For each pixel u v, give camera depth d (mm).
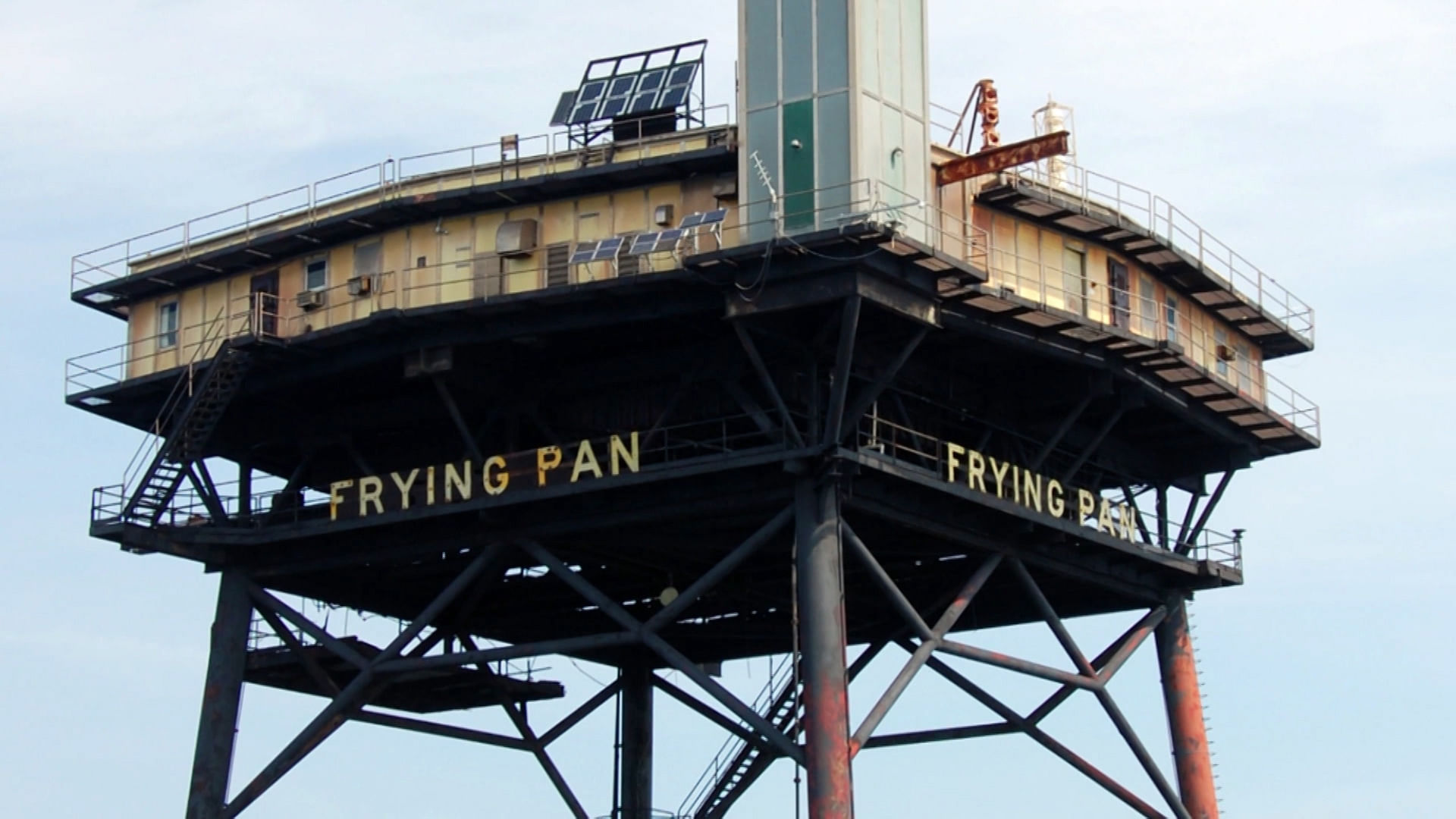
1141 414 67375
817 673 57719
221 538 66000
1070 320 61688
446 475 62844
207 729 65812
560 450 61438
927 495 61562
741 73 60406
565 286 59812
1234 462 70562
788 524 59938
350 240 65000
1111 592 70625
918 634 61562
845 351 57562
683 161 60938
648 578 70125
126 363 68625
